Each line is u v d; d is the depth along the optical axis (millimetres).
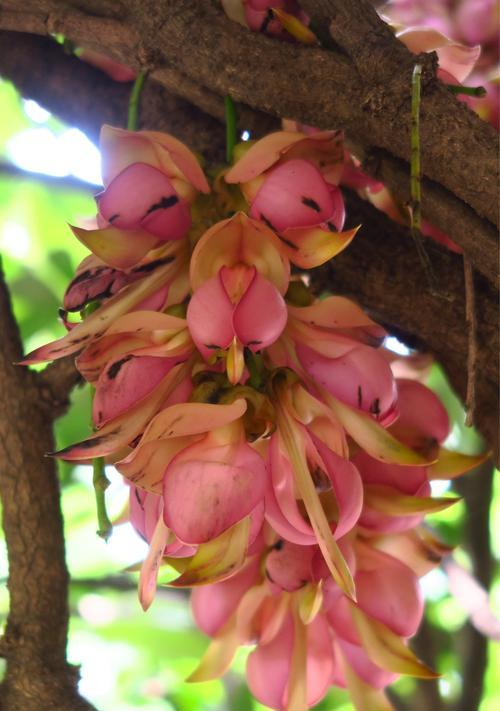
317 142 434
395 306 514
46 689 521
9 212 1136
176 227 438
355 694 494
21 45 616
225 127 567
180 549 436
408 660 463
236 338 401
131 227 433
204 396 420
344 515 413
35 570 546
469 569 900
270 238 415
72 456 416
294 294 449
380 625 469
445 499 455
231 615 494
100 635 1128
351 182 528
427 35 516
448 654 939
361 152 475
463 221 456
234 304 403
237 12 482
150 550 417
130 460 407
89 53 599
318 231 418
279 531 425
